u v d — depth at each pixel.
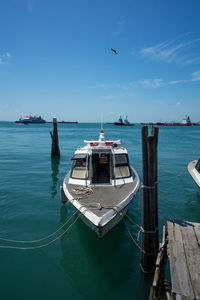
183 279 4.17
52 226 8.74
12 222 8.95
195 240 5.33
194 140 44.28
